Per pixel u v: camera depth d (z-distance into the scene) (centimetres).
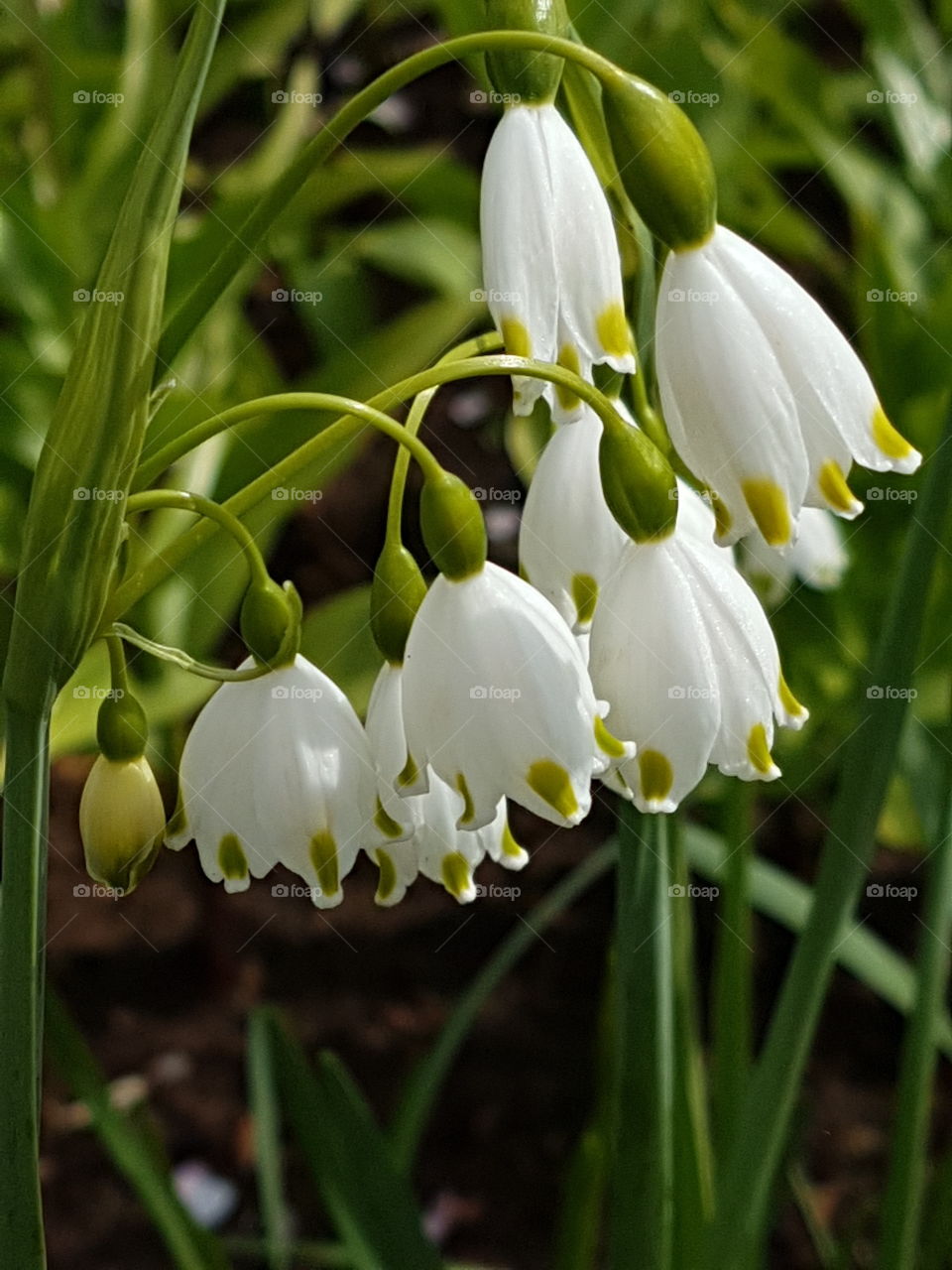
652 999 29
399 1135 35
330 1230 43
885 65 57
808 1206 37
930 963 32
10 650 26
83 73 53
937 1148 44
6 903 26
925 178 56
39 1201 27
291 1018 49
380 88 24
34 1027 26
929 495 28
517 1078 47
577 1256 34
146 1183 33
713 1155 35
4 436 45
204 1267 33
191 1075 47
